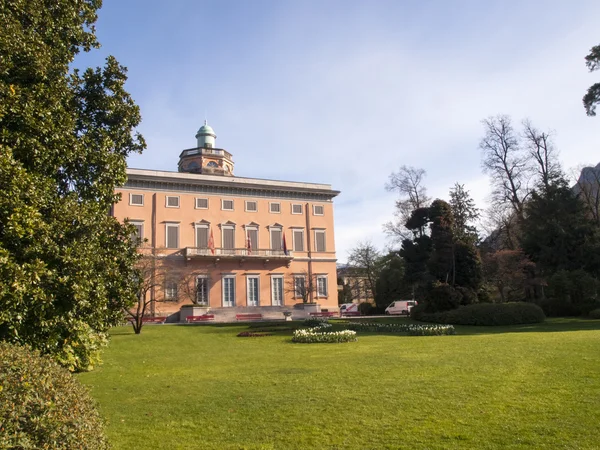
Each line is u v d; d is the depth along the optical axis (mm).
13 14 11461
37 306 9500
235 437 8031
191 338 26031
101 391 12398
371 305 67062
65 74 12570
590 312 34688
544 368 11977
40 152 10523
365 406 9422
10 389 4551
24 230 9078
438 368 12938
